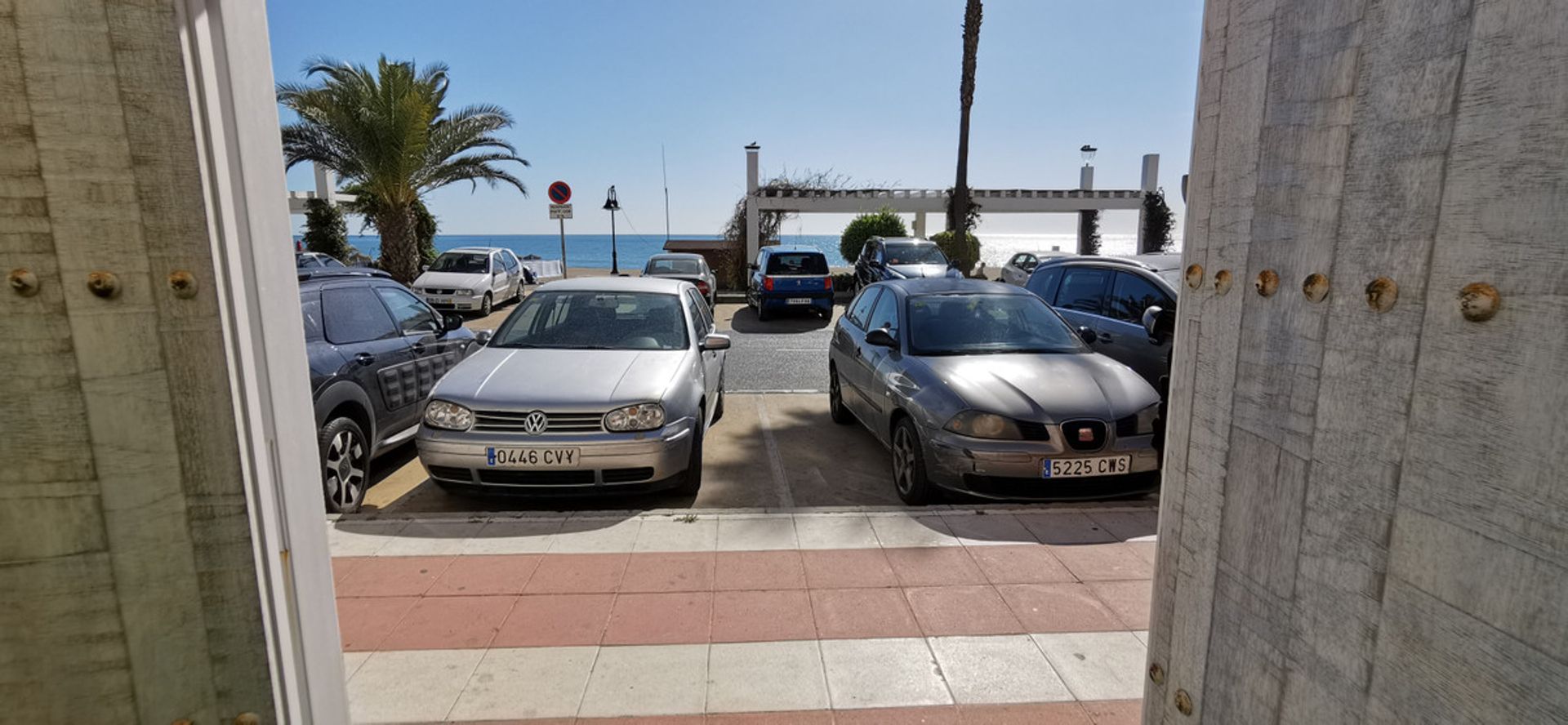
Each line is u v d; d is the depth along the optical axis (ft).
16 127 3.53
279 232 4.32
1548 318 2.56
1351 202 3.37
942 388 15.43
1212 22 4.43
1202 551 4.66
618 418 14.69
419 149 57.06
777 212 75.15
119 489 3.88
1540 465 2.61
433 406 14.93
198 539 4.02
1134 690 8.77
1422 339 3.02
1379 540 3.28
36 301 3.66
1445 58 2.89
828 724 8.14
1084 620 10.30
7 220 3.57
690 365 17.12
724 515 13.83
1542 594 2.63
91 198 3.63
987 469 14.24
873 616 10.36
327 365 15.03
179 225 3.75
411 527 13.21
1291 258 3.77
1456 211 2.87
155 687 4.11
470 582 11.25
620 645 9.59
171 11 3.61
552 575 11.48
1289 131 3.76
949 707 8.44
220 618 4.11
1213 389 4.50
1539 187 2.57
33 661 3.99
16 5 3.46
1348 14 3.36
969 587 11.19
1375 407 3.27
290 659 4.46
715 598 10.80
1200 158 4.60
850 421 23.45
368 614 10.32
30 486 3.81
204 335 3.86
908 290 19.77
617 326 18.49
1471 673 2.89
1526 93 2.60
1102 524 13.57
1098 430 14.35
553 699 8.52
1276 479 3.92
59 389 3.75
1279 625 3.95
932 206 74.79
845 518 13.73
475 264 55.47
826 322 50.80
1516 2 2.62
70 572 3.92
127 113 3.62
